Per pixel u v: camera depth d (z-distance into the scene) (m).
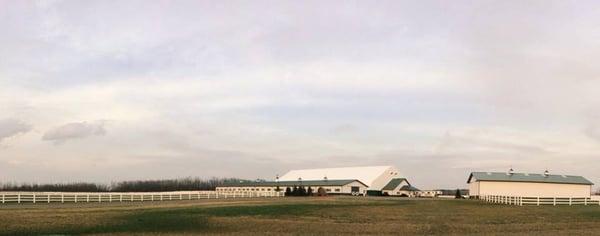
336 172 135.12
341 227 36.25
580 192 103.62
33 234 30.31
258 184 134.12
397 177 130.75
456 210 55.62
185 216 40.47
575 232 34.75
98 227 33.56
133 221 36.50
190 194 78.62
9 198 57.06
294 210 50.12
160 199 72.44
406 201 75.12
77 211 42.16
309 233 32.78
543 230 35.97
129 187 148.25
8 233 30.36
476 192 100.25
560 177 105.56
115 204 55.41
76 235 30.52
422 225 38.03
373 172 128.75
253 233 32.50
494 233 33.69
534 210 57.38
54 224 33.84
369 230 34.62
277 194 102.44
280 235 31.62
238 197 84.94
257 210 48.59
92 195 64.06
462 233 33.56
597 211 55.94
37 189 129.88
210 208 49.25
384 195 122.31
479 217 46.12
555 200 70.44
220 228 35.22
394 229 35.28
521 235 32.62
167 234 31.55
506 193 99.50
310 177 137.50
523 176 103.06
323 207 55.56
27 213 38.84
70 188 135.25
